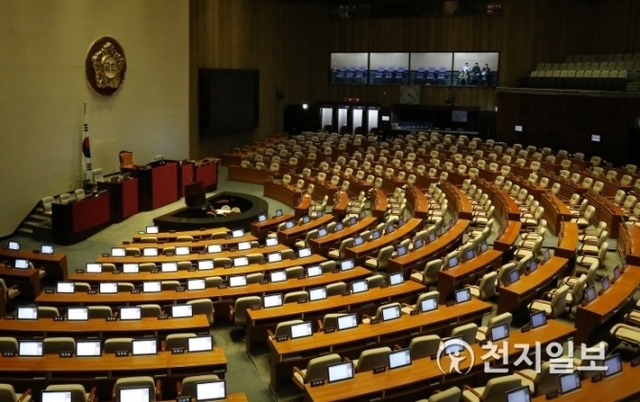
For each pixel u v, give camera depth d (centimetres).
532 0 3541
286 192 2547
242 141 3625
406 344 1048
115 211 2178
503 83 3647
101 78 2369
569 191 2242
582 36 3494
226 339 1212
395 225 1850
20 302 1427
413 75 3872
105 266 1425
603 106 2897
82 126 2312
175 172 2481
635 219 1797
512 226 1723
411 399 856
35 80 2053
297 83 3991
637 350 1088
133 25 2553
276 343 979
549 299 1248
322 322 1120
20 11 1964
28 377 888
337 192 2392
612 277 1314
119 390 773
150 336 1034
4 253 1584
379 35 3884
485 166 2772
